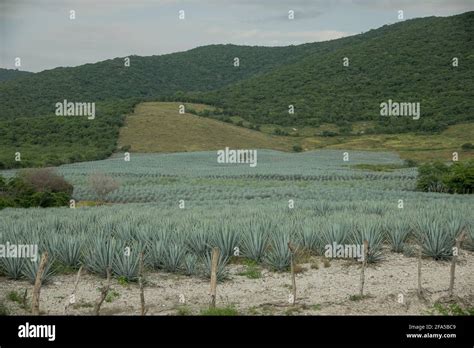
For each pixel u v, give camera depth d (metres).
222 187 49.56
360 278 13.11
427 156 90.44
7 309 10.45
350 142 110.38
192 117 124.44
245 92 153.75
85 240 14.77
